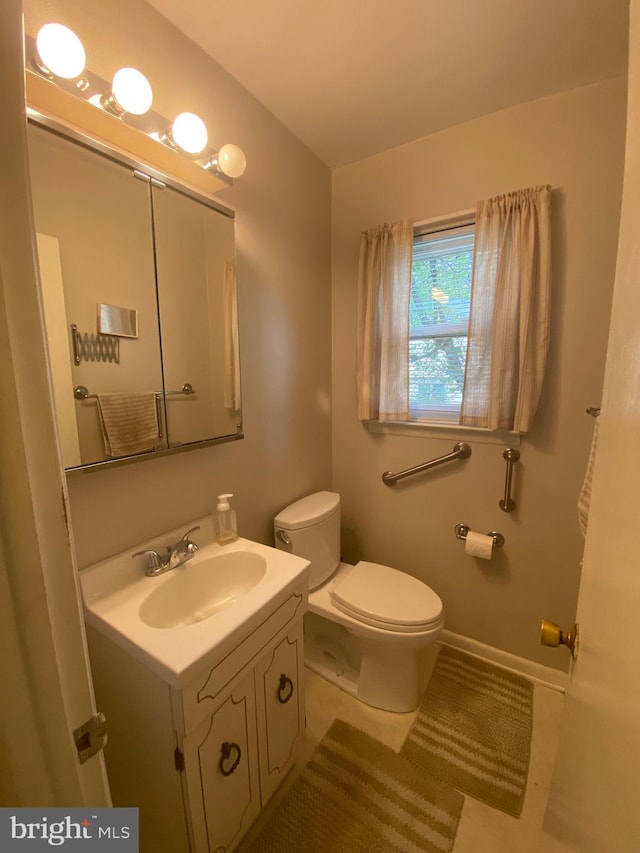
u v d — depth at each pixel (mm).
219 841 890
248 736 947
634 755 335
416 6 992
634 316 417
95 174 896
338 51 1138
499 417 1455
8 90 298
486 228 1408
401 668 1397
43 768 359
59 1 810
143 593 967
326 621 1697
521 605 1603
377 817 1077
